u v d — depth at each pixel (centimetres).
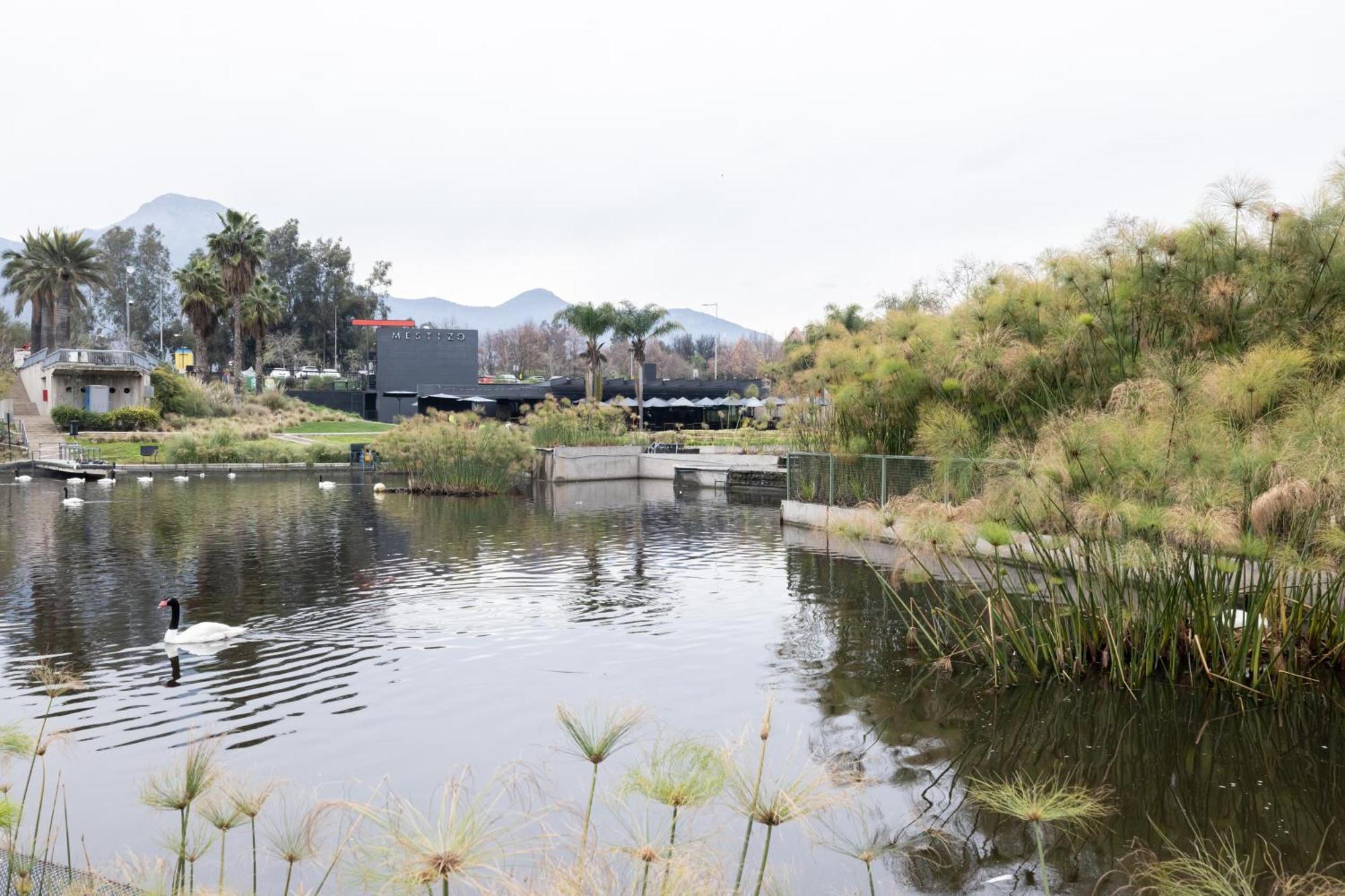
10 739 399
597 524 2223
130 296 10462
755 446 3941
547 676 914
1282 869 514
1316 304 1115
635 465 3791
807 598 1300
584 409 3847
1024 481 921
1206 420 834
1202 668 889
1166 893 392
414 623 1150
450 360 6688
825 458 2075
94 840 550
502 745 718
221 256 5731
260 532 2045
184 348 10025
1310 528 808
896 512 1058
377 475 3738
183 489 3120
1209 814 593
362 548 1808
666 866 287
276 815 566
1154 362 1005
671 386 6444
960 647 997
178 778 344
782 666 948
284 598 1315
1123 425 879
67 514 2377
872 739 730
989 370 1251
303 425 5688
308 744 724
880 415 1836
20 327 8356
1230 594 902
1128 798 619
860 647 1026
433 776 649
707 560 1659
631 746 697
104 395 5122
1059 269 1327
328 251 9794
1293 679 845
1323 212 1106
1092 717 786
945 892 485
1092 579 935
